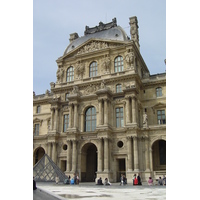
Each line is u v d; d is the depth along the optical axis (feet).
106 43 225.76
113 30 236.43
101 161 183.62
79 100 214.28
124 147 187.52
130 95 192.54
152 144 181.68
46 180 170.91
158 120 204.23
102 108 198.08
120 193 85.92
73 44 254.47
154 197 70.03
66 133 204.54
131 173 173.37
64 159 208.64
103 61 219.41
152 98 211.20
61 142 214.90
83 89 219.82
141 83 214.28
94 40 230.89
